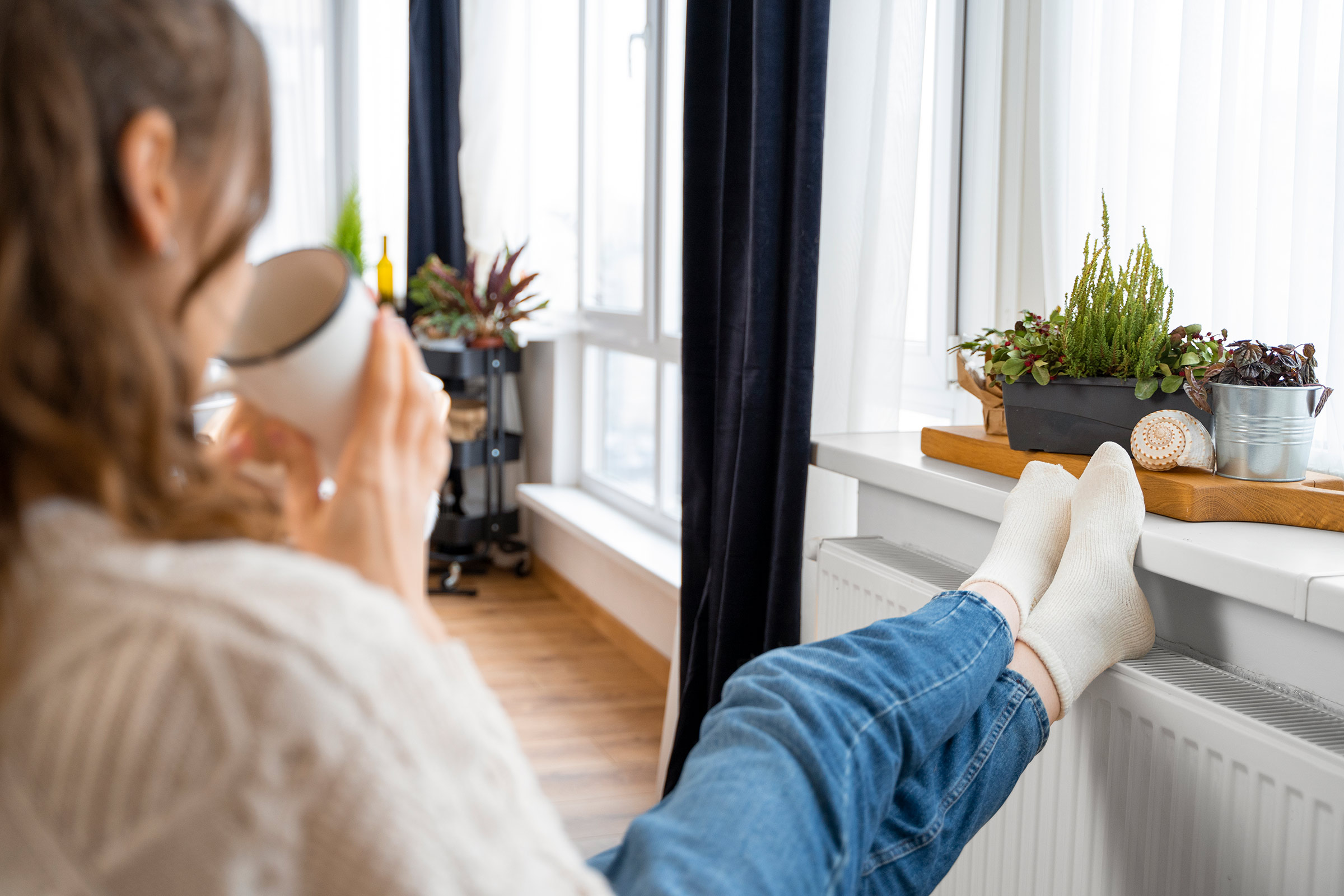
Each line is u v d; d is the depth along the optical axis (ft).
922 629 3.84
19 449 1.48
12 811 1.41
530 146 13.00
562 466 13.05
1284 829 3.34
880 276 6.19
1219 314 4.80
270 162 1.72
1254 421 4.20
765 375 6.42
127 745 1.38
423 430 2.08
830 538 5.87
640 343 11.04
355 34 15.79
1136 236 5.17
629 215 11.32
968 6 6.52
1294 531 4.07
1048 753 4.27
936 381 6.89
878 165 6.07
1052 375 4.83
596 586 11.56
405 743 1.51
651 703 9.36
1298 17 4.44
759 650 6.69
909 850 3.62
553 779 7.88
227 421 2.83
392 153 15.25
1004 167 6.13
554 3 12.58
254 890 1.42
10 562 1.47
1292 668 3.78
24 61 1.41
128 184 1.49
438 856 1.51
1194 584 3.88
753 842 2.84
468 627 11.46
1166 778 3.76
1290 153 4.49
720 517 7.06
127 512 1.53
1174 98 5.06
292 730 1.42
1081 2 5.52
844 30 6.09
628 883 2.77
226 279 1.71
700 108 7.34
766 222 6.29
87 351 1.45
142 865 1.40
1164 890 3.77
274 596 1.50
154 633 1.41
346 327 1.96
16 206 1.42
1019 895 4.43
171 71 1.52
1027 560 4.38
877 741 3.35
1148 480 4.42
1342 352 4.31
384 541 1.99
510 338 12.64
